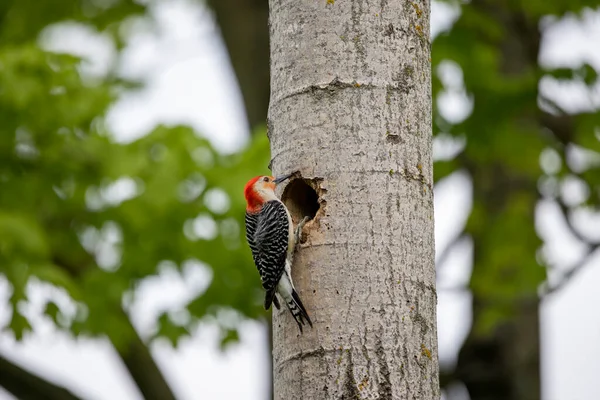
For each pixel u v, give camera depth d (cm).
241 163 1430
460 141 1619
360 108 855
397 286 823
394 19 874
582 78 1521
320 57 870
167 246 1429
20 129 1367
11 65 1352
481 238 1750
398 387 800
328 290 827
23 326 1338
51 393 1550
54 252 1483
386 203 838
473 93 1575
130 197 1402
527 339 1784
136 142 1442
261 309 1491
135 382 1683
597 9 1550
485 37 1656
